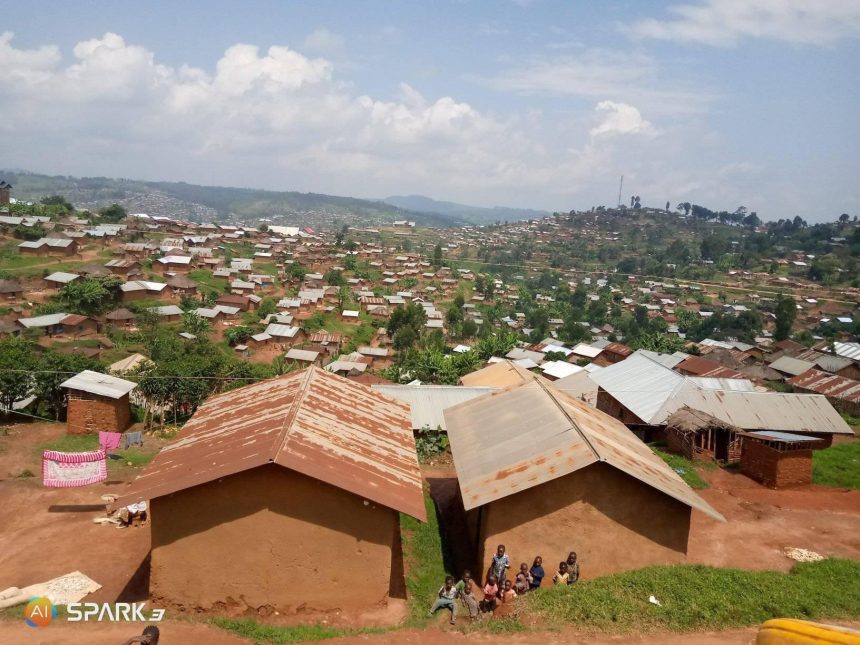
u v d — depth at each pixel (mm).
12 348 34969
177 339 67000
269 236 158625
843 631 9031
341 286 116062
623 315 141000
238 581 14211
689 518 16984
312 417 17516
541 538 16625
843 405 46781
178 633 13016
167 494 13812
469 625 14039
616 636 13453
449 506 23219
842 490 25203
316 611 14445
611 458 16562
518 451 18547
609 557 16766
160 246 106188
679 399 33156
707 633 13633
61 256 86062
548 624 13875
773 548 19359
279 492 14172
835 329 115375
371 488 14430
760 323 117000
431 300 128500
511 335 92938
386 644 12953
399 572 16844
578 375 40719
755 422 31469
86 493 21125
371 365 77875
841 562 17719
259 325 82062
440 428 30453
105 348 61531
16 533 17891
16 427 29891
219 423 18484
